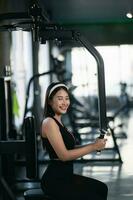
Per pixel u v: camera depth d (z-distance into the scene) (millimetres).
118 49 15211
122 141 9219
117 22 10922
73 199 3143
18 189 5227
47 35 3480
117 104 16234
